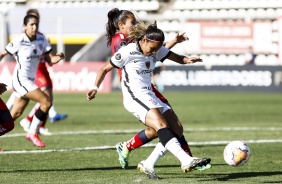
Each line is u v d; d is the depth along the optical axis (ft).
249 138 134.72
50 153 109.09
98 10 342.64
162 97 88.22
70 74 308.19
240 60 336.29
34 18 116.78
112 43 86.69
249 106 231.09
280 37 313.53
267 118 186.80
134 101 81.35
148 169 81.15
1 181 79.77
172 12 380.99
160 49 84.17
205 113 203.41
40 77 137.90
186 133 146.10
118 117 189.78
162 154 81.71
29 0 397.39
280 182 79.41
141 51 80.89
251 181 80.02
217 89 308.81
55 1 395.96
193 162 74.90
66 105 234.58
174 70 311.27
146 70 82.12
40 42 119.14
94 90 81.87
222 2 375.25
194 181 79.41
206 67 308.81
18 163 96.78
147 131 85.81
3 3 396.98
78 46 351.25
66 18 320.09
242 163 84.12
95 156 105.50
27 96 118.21
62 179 81.56
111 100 260.01
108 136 139.13
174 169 91.45
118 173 87.10
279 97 276.41
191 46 325.42
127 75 81.82
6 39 319.68
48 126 162.91
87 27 335.06
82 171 89.04
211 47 323.37
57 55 120.88
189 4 379.76
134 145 86.99
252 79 304.50
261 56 333.01
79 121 176.96
